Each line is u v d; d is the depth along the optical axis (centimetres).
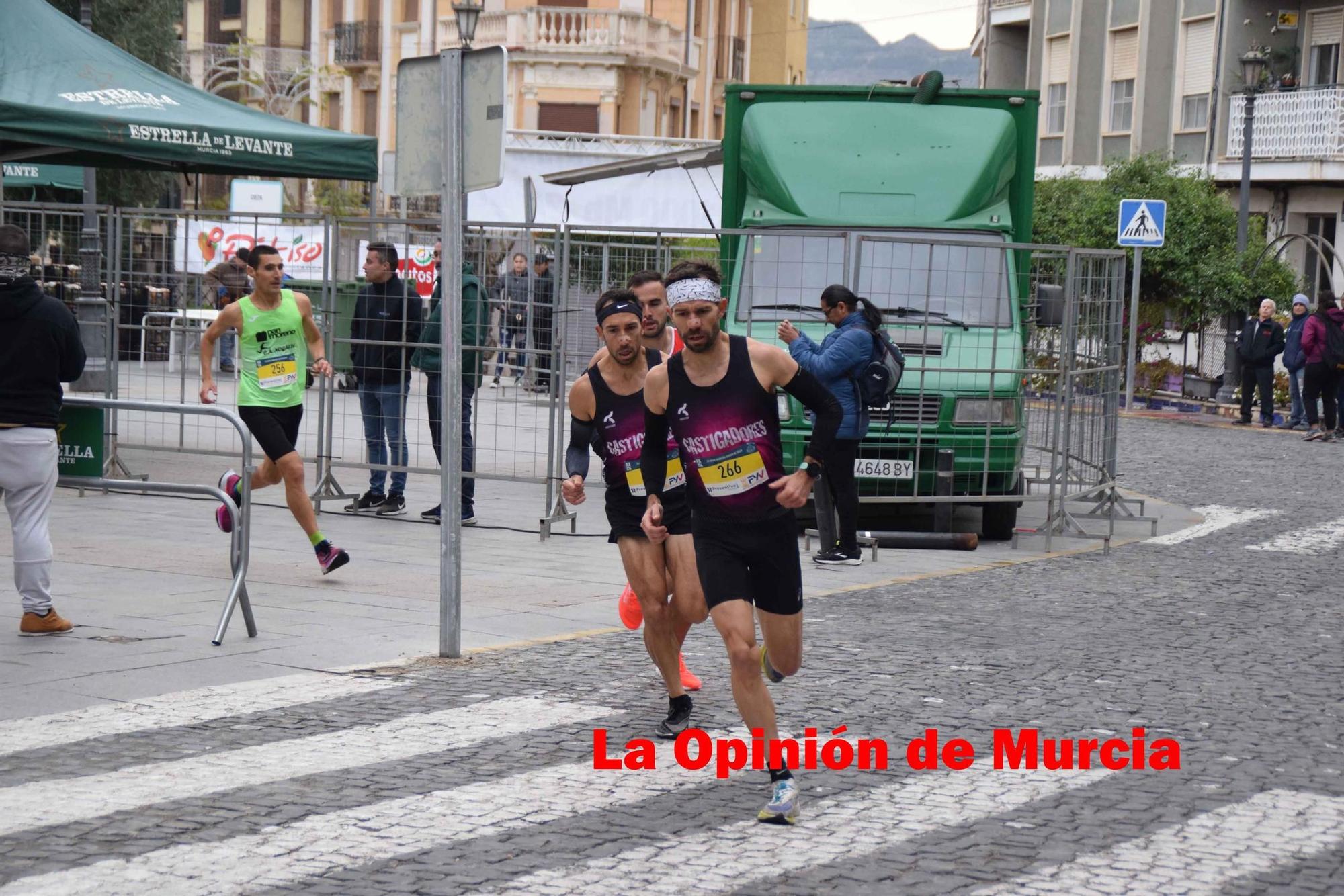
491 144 854
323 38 5675
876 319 1252
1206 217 3122
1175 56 3809
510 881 535
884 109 1509
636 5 4803
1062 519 1409
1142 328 3183
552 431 1387
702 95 5569
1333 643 995
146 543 1251
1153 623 1053
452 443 873
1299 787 670
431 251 1598
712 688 830
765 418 633
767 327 1414
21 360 884
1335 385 2467
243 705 764
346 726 734
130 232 1622
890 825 608
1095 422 1466
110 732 711
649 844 579
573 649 914
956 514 1644
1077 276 1395
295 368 1155
